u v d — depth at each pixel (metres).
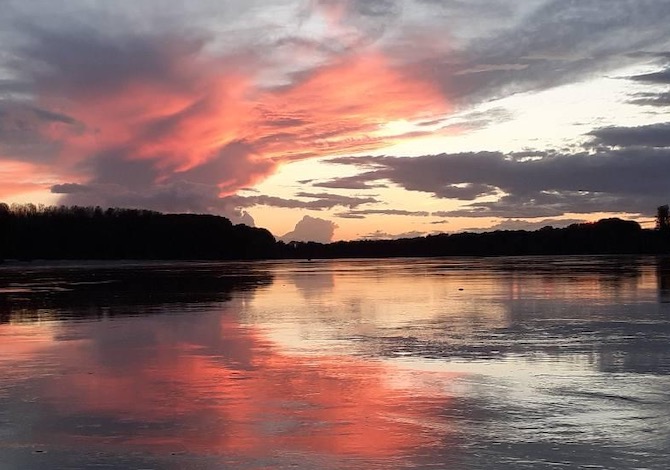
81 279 71.69
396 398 15.08
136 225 193.00
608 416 13.39
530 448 11.46
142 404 14.80
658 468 10.46
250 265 136.75
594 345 21.83
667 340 22.72
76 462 11.08
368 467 10.66
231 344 23.20
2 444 12.09
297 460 11.03
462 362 19.27
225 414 13.89
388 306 36.50
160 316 32.22
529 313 31.33
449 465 10.69
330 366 18.91
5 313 34.50
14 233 164.62
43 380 17.48
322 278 71.12
